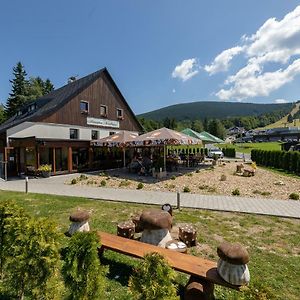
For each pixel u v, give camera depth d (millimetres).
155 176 18031
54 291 3146
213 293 3879
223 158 42469
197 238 6348
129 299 3852
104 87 28688
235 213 8742
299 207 9477
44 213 8484
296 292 4176
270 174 19828
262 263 5113
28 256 3137
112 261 5129
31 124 21953
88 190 13250
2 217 3848
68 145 21641
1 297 3633
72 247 2854
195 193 12359
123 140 21125
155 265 2508
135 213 8562
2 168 21406
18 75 59438
